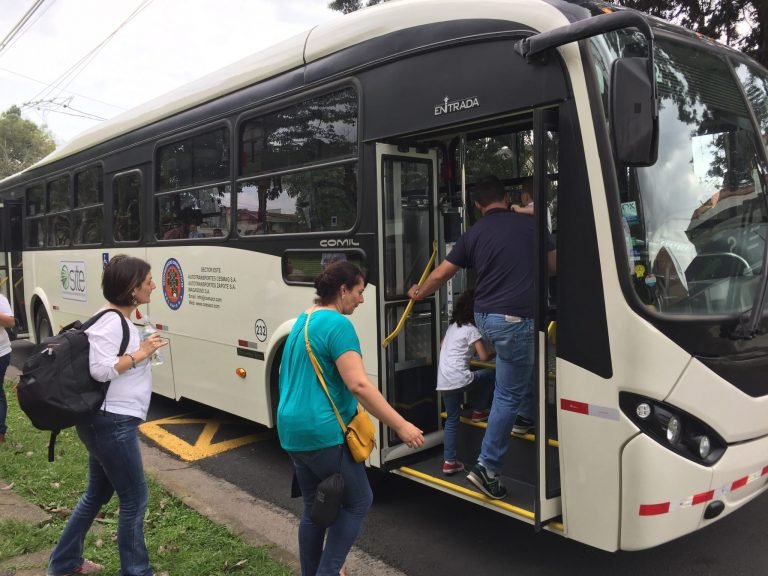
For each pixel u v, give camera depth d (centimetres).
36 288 910
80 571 323
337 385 269
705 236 305
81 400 273
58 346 274
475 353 443
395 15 372
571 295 290
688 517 278
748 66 358
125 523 297
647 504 272
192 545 362
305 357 270
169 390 621
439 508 432
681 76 316
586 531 293
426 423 415
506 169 435
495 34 316
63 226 821
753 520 403
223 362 536
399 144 388
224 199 521
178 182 583
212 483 488
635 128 253
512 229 338
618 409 276
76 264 783
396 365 395
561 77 288
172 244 590
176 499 426
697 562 354
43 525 380
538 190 296
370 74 384
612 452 279
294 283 449
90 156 738
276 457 546
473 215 452
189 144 566
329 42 416
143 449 572
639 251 280
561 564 357
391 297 388
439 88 342
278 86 459
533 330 324
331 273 281
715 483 280
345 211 405
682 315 276
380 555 370
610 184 277
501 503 330
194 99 552
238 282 508
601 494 285
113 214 693
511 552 372
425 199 406
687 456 274
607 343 278
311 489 283
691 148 309
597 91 281
